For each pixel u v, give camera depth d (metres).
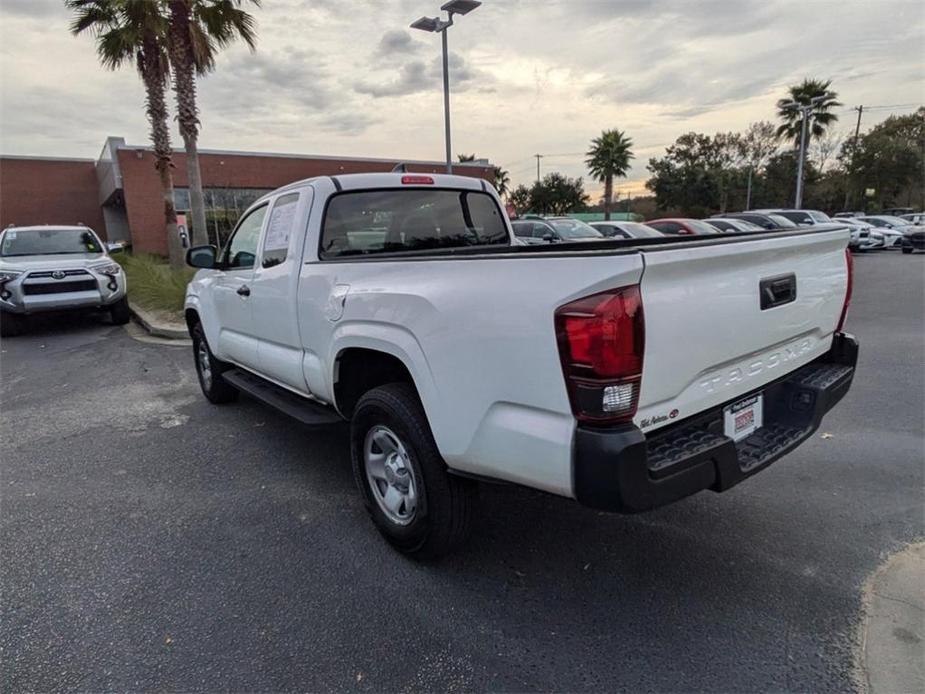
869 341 7.54
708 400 2.35
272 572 2.86
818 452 4.05
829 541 2.97
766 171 53.94
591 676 2.15
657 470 2.03
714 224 17.97
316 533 3.23
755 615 2.45
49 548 3.12
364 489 3.12
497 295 2.19
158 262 20.66
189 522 3.38
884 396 5.21
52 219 34.47
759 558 2.86
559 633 2.38
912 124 52.94
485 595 2.64
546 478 2.11
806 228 3.16
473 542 3.07
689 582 2.69
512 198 65.06
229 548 3.09
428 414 2.54
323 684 2.14
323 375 3.38
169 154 15.69
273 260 3.87
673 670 2.16
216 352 5.13
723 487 2.28
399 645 2.33
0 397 6.24
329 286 3.19
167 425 5.11
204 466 4.19
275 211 3.94
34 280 9.60
